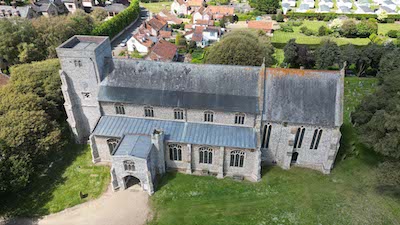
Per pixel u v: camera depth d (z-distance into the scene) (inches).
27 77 2822.3
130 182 2393.0
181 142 2316.7
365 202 2197.3
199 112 2401.6
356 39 6048.2
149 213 2126.0
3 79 3272.6
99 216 2106.3
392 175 2081.7
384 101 2433.6
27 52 3900.1
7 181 2075.5
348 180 2409.0
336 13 7352.4
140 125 2470.5
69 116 2635.3
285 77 2375.7
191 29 6195.9
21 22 4126.5
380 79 3641.7
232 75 2391.7
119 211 2142.0
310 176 2450.8
